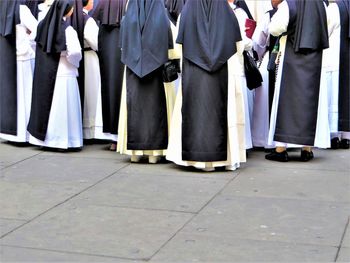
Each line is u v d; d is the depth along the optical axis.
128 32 7.38
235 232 5.45
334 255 4.93
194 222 5.70
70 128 8.27
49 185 6.86
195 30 7.05
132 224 5.66
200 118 7.13
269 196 6.43
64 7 7.99
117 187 6.77
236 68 7.23
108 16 8.05
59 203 6.27
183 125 7.20
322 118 7.68
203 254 4.97
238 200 6.30
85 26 8.34
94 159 7.95
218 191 6.60
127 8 7.44
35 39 8.16
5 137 8.70
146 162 7.75
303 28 7.39
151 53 7.29
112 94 8.14
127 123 7.54
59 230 5.54
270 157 7.88
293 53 7.50
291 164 7.68
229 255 4.95
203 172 7.29
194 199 6.34
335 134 8.52
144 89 7.45
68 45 8.00
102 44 8.15
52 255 4.97
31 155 8.17
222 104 7.14
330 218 5.79
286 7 7.42
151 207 6.12
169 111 7.56
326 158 8.00
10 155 8.18
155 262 4.83
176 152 7.35
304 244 5.17
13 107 8.59
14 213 5.99
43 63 8.16
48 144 8.27
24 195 6.53
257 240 5.26
